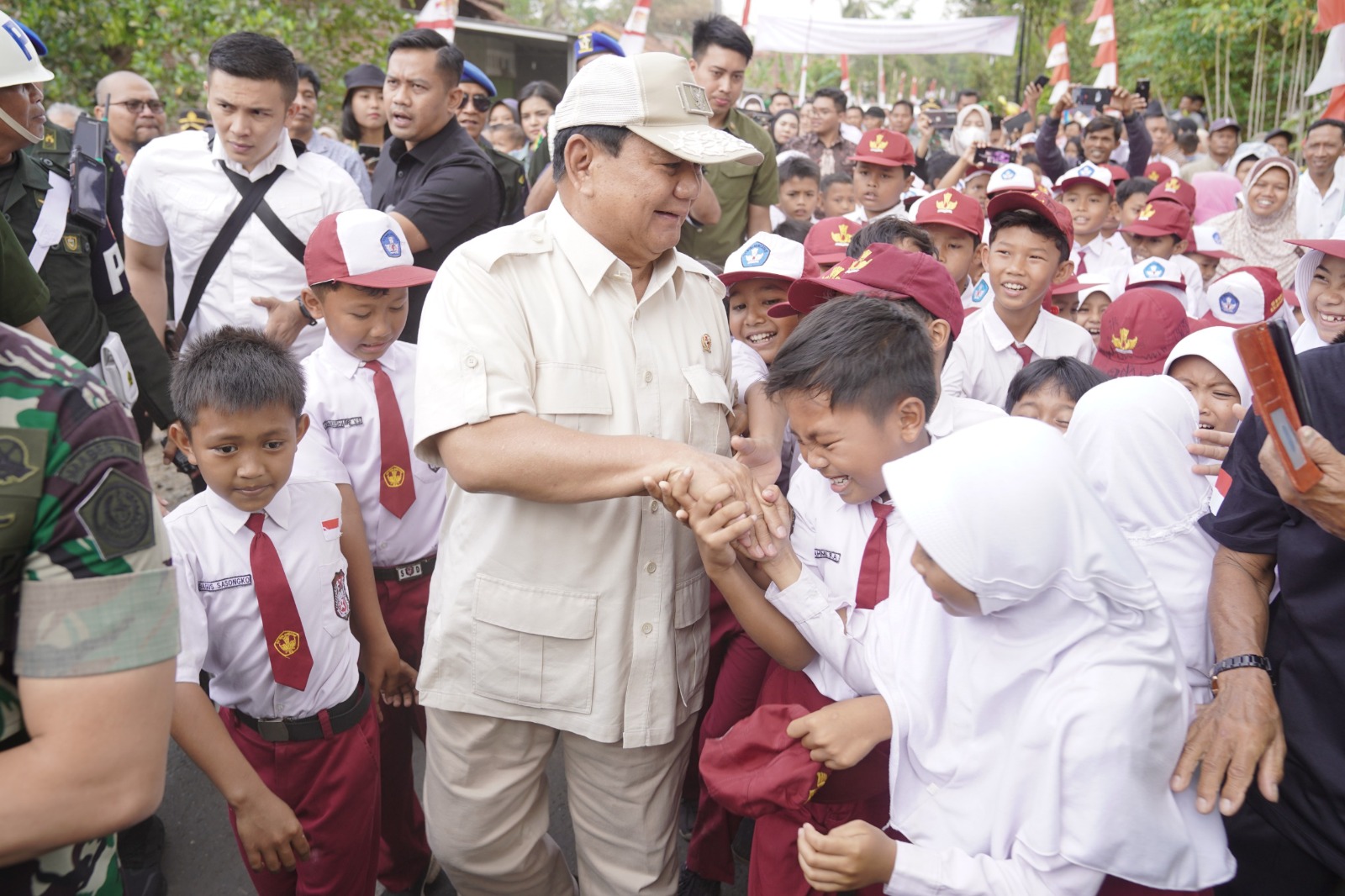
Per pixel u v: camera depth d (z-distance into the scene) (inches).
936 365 85.9
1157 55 526.3
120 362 122.6
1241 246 251.3
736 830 102.5
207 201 133.3
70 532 42.4
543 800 88.1
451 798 84.7
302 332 133.3
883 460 70.8
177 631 45.9
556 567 77.5
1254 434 74.5
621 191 73.2
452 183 143.9
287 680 86.0
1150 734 58.9
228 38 126.5
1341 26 245.6
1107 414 80.9
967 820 63.7
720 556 72.1
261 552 85.6
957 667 65.4
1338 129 225.1
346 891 93.2
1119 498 79.8
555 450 69.8
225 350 81.5
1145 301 138.6
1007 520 58.0
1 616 42.8
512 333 74.4
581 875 88.5
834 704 68.4
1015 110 565.0
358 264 103.2
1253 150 304.5
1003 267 128.5
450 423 71.3
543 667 79.0
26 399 42.6
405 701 102.6
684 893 103.3
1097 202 212.8
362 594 100.2
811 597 71.8
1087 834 57.8
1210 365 100.5
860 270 86.8
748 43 168.6
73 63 295.9
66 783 41.3
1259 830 74.7
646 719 79.6
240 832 81.3
